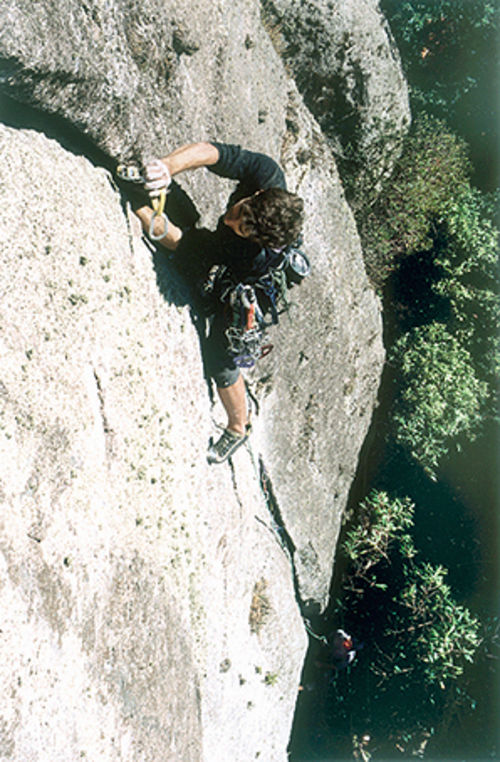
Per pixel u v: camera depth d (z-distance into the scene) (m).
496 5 10.50
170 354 5.11
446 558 10.40
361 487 10.29
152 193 4.29
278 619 7.29
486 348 10.33
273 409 7.24
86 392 4.20
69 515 4.00
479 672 9.98
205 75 5.37
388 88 8.30
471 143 11.30
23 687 3.53
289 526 7.91
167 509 5.11
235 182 5.73
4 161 3.78
